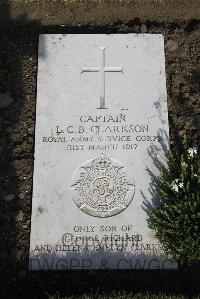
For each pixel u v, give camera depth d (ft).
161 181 5.68
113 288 5.53
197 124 6.05
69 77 6.08
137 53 6.17
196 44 6.39
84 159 5.79
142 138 5.85
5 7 6.47
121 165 5.77
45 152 5.82
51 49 6.18
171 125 6.05
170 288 5.53
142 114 5.94
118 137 5.86
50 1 6.44
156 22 6.51
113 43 6.20
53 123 5.91
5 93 6.20
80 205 5.67
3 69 6.28
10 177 5.91
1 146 6.02
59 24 6.51
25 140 6.04
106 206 5.66
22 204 5.82
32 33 6.48
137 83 6.05
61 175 5.76
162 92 6.01
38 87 6.04
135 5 6.45
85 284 5.56
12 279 5.59
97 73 6.08
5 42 6.44
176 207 5.40
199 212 5.38
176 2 6.45
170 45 6.36
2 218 5.78
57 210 5.66
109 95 6.00
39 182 5.74
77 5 6.44
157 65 6.12
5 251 5.67
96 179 5.73
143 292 5.49
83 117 5.93
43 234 5.61
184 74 6.25
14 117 6.12
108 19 6.50
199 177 5.47
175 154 5.90
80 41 6.21
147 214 5.63
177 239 5.39
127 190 5.70
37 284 5.57
